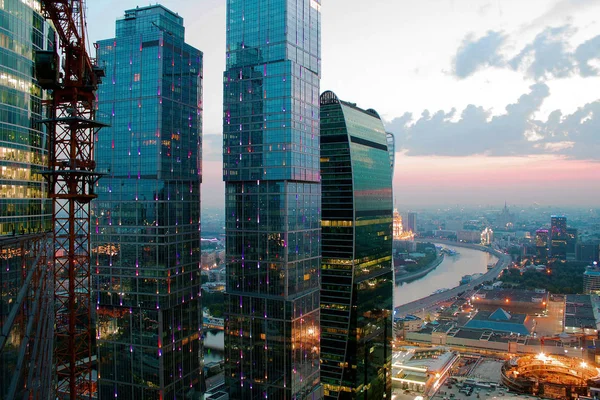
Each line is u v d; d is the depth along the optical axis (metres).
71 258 144.88
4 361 69.56
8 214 152.88
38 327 96.88
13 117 155.25
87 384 167.75
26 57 161.75
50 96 178.12
